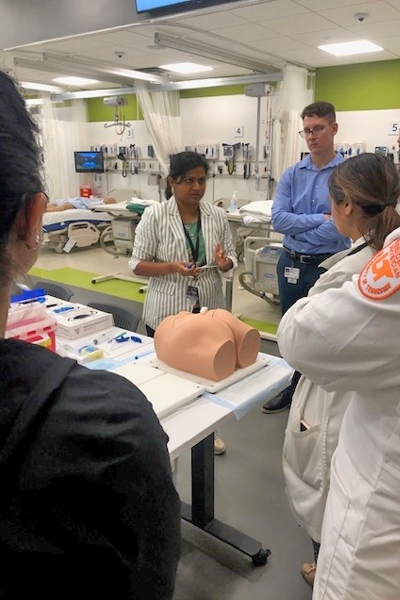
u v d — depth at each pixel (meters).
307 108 2.74
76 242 7.62
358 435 1.02
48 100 8.40
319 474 1.41
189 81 6.55
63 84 8.18
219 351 1.59
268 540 2.04
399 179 1.32
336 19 4.20
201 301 2.34
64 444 0.41
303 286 2.88
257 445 2.71
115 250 7.34
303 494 1.47
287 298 2.99
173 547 0.50
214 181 8.00
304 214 2.81
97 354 1.87
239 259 6.24
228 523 2.13
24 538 0.40
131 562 0.45
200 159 2.23
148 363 1.75
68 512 0.41
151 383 1.59
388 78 6.06
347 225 1.39
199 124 8.03
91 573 0.43
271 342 4.20
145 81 6.94
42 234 0.45
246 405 1.52
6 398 0.41
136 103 8.66
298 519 1.51
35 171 0.41
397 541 0.93
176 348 1.67
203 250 2.35
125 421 0.44
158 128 7.46
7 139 0.38
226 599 1.77
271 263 4.51
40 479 0.40
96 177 9.74
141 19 4.29
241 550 1.93
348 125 6.52
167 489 0.47
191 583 1.83
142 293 5.67
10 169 0.39
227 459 2.59
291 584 1.83
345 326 0.93
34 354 0.45
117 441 0.43
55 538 0.41
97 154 9.14
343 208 1.38
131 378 1.62
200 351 1.62
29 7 5.10
